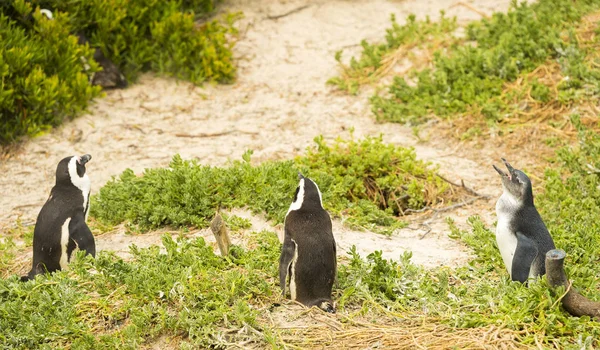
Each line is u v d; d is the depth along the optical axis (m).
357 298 12.16
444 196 17.55
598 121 19.42
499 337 10.88
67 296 11.99
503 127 20.03
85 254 13.59
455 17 24.05
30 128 20.66
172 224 15.59
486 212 16.78
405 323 11.47
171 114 21.91
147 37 24.36
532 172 18.52
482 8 25.62
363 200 16.48
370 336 11.04
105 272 12.54
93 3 22.89
